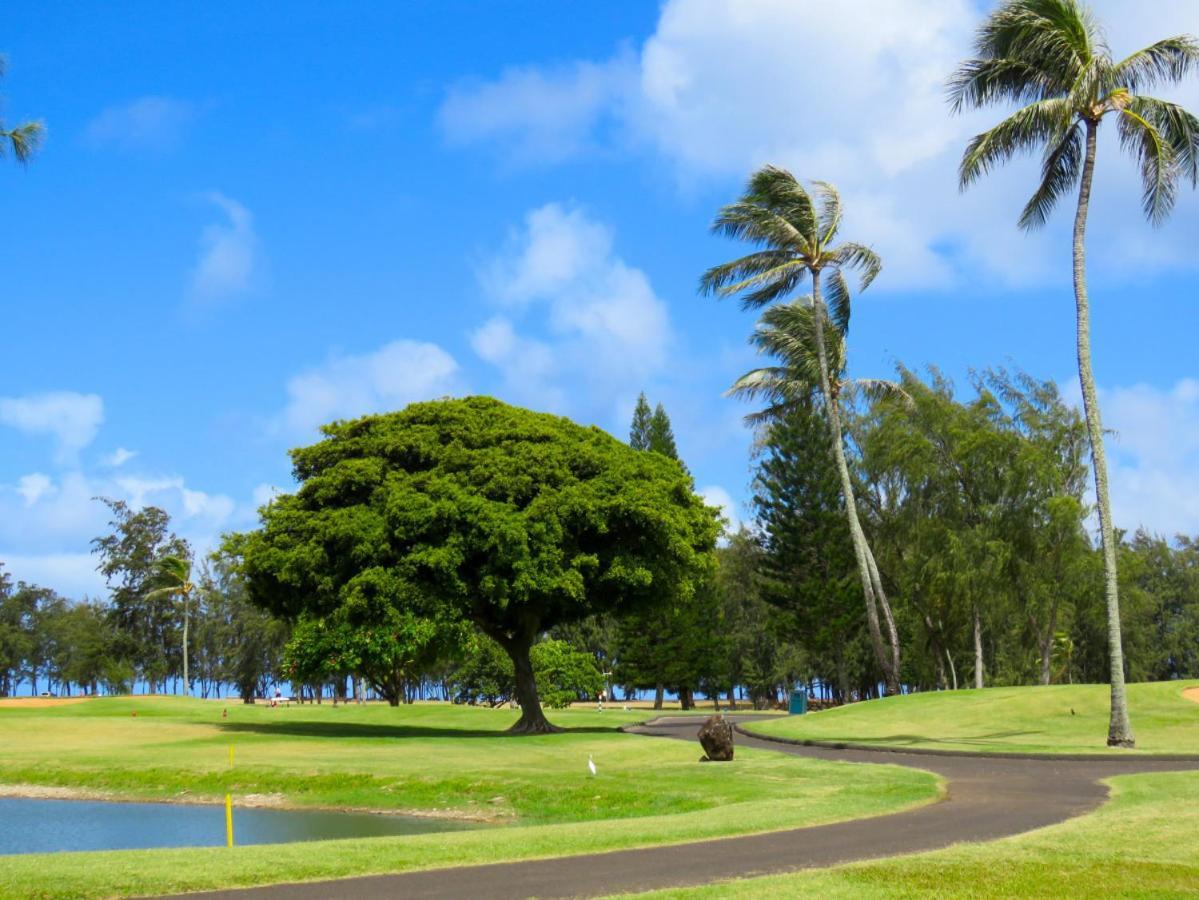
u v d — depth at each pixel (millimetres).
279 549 35406
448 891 10141
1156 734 29516
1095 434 27828
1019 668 68688
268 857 12156
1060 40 27453
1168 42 27078
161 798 23891
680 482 38000
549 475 35531
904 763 24312
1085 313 28359
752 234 40844
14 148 24625
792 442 67438
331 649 36812
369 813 21156
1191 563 88375
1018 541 52844
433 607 33188
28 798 24312
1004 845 11805
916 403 56000
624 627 74500
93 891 10453
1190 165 27781
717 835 13711
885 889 9414
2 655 110938
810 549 66812
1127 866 10414
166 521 102000
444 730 38281
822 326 42312
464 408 38688
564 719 46781
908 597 58812
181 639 101375
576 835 13672
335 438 38750
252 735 34969
